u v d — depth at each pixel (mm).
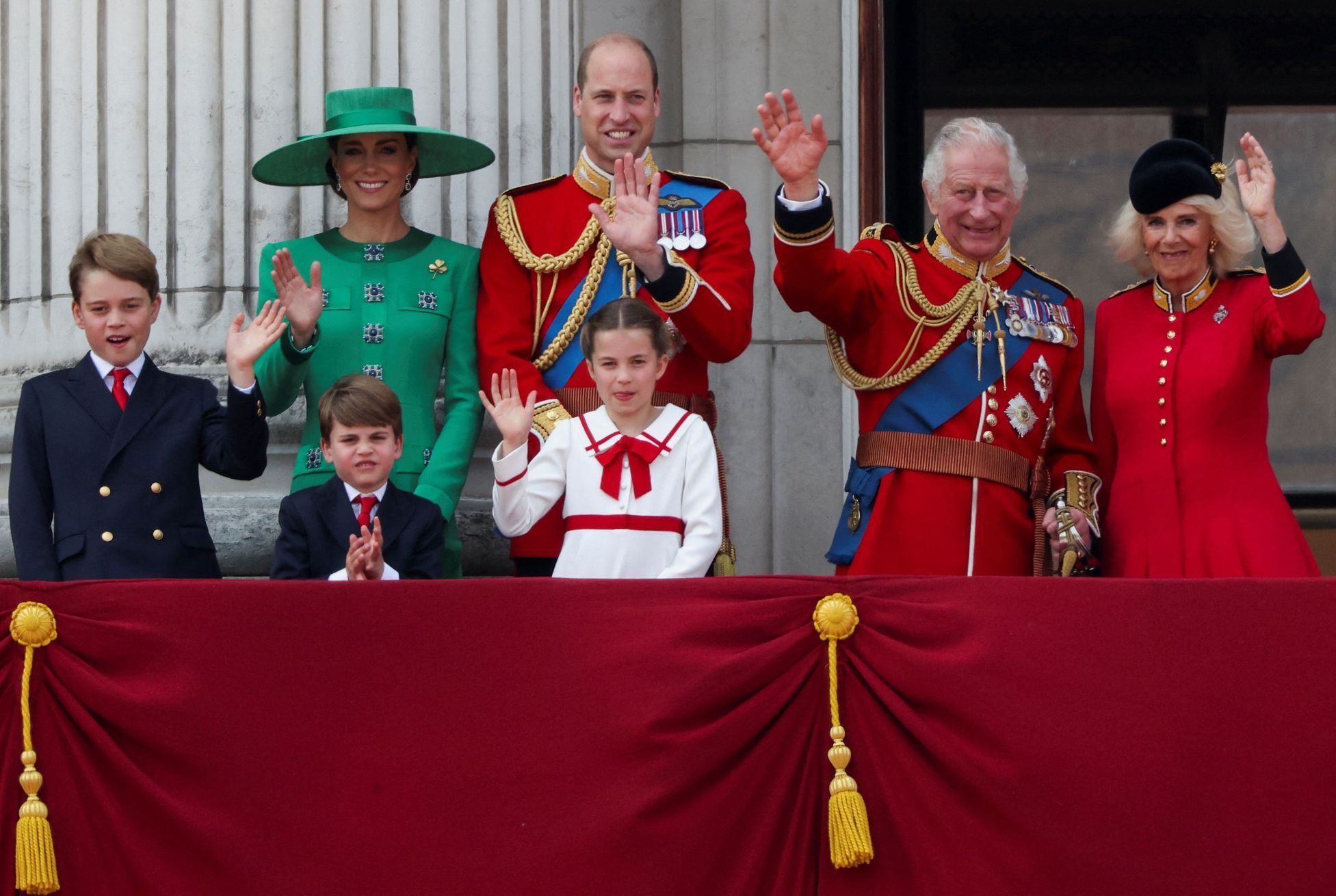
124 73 20375
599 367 16297
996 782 13789
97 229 20328
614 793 13734
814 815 13953
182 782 13781
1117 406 17250
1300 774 13789
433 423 18141
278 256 16750
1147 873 13711
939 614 14055
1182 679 13883
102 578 16234
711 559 16031
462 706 13844
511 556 17375
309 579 15461
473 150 18906
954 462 16750
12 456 17266
